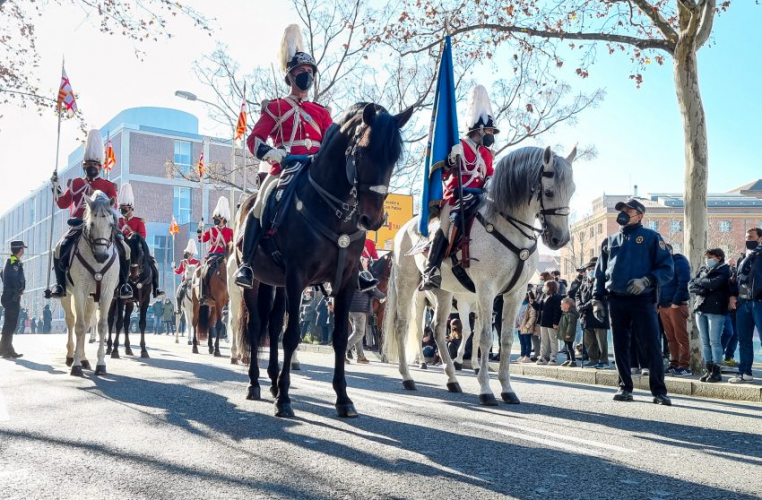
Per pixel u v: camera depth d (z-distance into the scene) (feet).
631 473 15.02
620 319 28.37
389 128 19.25
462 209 26.66
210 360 46.19
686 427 21.27
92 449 16.61
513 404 26.02
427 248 28.71
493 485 13.78
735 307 35.24
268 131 23.91
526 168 25.22
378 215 19.25
